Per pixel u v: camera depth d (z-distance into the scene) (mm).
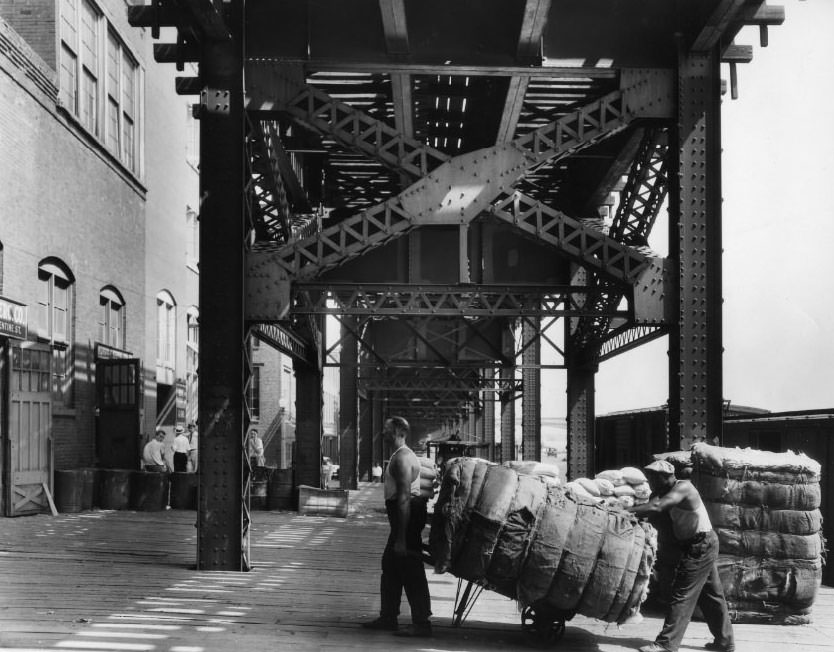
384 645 6738
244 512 10336
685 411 10180
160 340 28562
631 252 10516
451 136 15352
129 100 24781
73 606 7895
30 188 16812
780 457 8383
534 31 9930
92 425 20672
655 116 10586
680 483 6891
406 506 7043
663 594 8461
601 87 12359
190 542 12719
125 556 11180
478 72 10570
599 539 6773
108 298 22297
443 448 30453
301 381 20891
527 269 16938
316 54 10672
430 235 16500
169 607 7973
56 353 18812
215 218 10414
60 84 19000
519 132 14195
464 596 7574
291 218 15453
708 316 10297
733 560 8109
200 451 10266
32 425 16109
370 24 10695
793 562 8078
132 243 24172
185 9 10117
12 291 15914
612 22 10695
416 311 13195
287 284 10477
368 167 17141
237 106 10469
